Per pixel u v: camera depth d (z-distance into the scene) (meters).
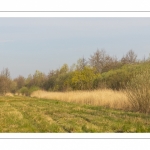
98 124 14.34
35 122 15.62
